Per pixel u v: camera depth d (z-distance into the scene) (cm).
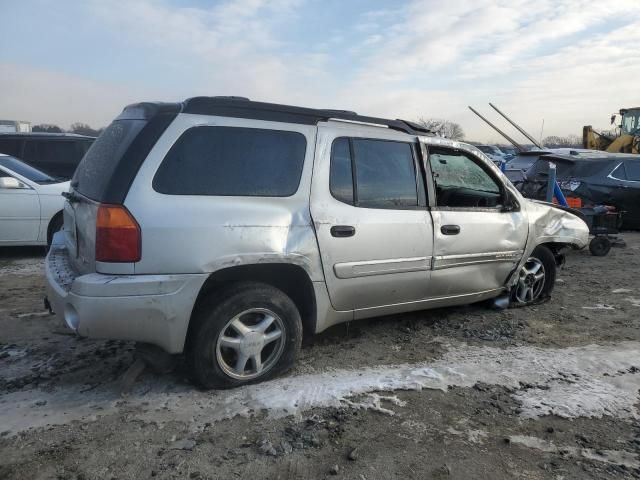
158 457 271
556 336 463
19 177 771
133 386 344
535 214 513
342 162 382
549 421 317
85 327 298
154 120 324
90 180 350
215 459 270
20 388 341
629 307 557
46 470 258
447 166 463
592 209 876
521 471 269
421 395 345
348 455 276
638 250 930
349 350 419
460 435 300
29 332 442
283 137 359
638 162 1071
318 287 367
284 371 364
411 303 429
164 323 311
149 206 306
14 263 732
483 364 397
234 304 330
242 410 317
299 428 300
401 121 435
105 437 287
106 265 302
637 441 298
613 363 403
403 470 266
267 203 344
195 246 314
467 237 446
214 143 334
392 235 396
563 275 716
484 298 493
